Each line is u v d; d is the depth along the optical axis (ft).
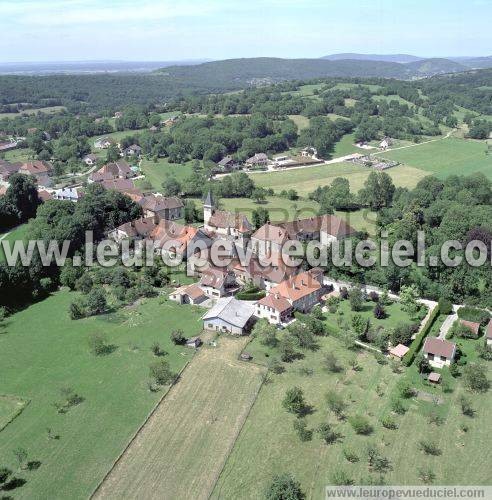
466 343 428.56
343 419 338.34
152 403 357.41
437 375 374.84
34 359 416.05
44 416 346.54
